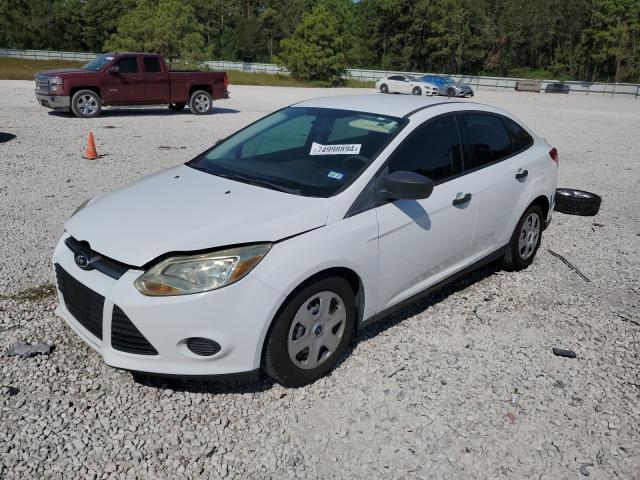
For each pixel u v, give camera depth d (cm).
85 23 7775
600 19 6725
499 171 458
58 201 709
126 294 289
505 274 522
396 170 370
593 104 3422
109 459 271
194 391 326
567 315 442
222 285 288
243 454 279
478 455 285
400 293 384
